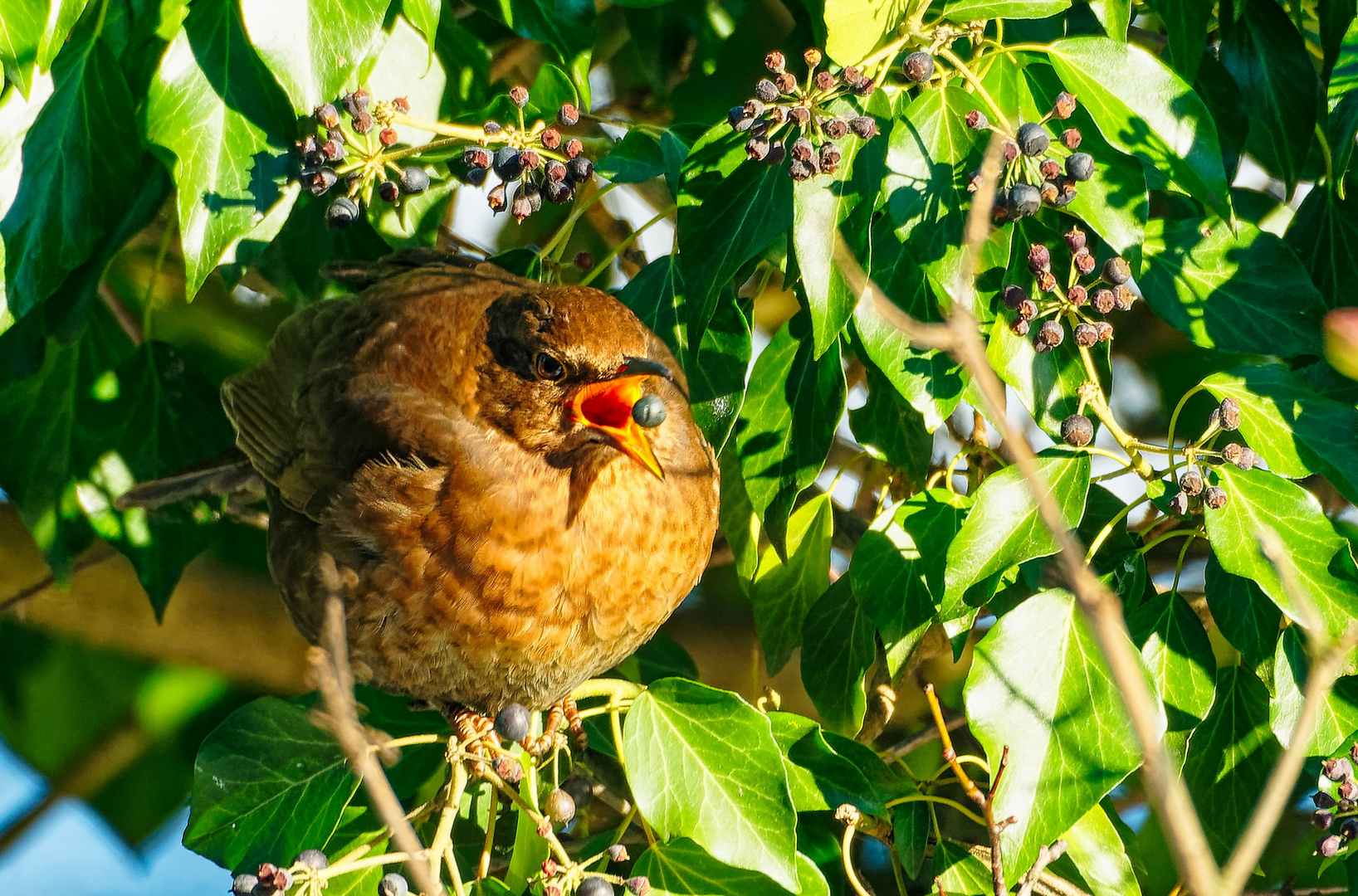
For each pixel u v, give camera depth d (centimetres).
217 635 1230
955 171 776
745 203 804
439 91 912
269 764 835
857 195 773
